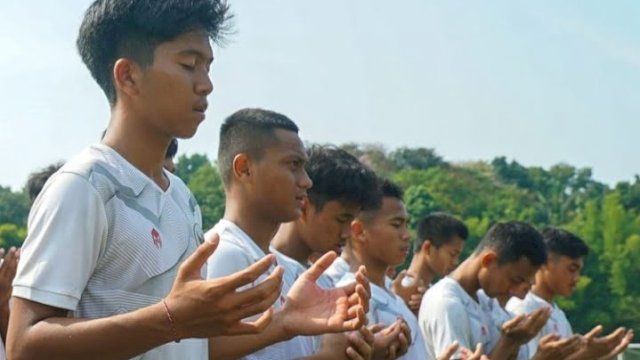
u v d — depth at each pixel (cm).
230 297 297
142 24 347
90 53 361
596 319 4388
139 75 349
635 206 5434
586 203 5625
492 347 742
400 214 608
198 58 353
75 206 326
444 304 715
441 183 6322
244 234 461
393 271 839
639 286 4544
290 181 468
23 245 330
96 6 359
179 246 349
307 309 386
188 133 354
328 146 554
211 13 357
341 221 535
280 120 477
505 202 6272
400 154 6838
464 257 4516
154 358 342
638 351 1089
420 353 603
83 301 331
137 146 352
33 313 317
